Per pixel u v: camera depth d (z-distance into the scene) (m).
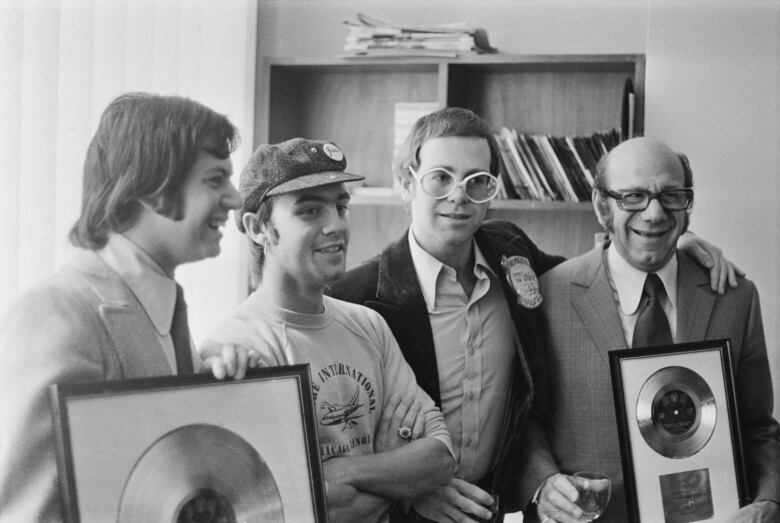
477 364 1.99
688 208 1.96
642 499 1.85
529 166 3.19
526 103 3.42
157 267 1.31
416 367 1.94
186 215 1.32
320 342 1.66
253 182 1.63
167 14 2.87
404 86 3.55
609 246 2.10
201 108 1.36
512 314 1.99
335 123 3.61
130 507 1.21
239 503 1.33
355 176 1.62
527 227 3.42
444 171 1.91
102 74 2.49
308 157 1.63
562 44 3.43
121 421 1.22
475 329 2.00
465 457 1.98
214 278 3.23
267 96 3.41
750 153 2.75
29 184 2.20
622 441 1.86
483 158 1.93
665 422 1.89
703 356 1.93
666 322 1.99
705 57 2.79
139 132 1.29
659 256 1.95
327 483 1.58
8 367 1.17
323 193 1.63
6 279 2.13
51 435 1.18
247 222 1.65
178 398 1.29
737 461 1.92
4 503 1.15
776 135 2.72
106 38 2.50
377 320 1.84
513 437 1.97
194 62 3.06
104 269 1.26
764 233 2.72
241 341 1.59
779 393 2.66
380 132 3.57
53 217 2.24
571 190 3.16
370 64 3.35
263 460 1.36
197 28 3.08
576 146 3.17
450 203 1.91
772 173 2.72
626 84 3.03
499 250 2.05
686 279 2.03
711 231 2.77
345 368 1.68
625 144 1.99
